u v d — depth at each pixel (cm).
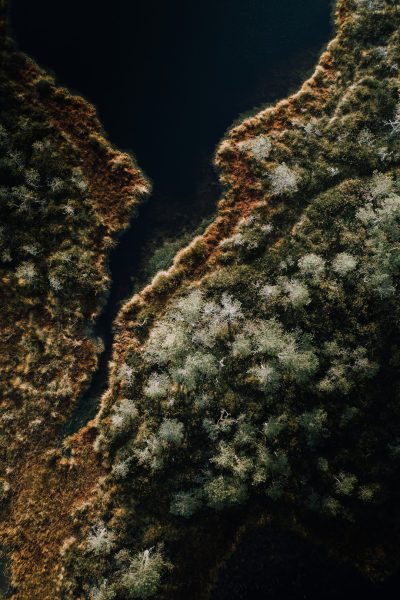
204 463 2427
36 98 2723
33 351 2639
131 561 2364
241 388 2472
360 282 2442
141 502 2447
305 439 2394
